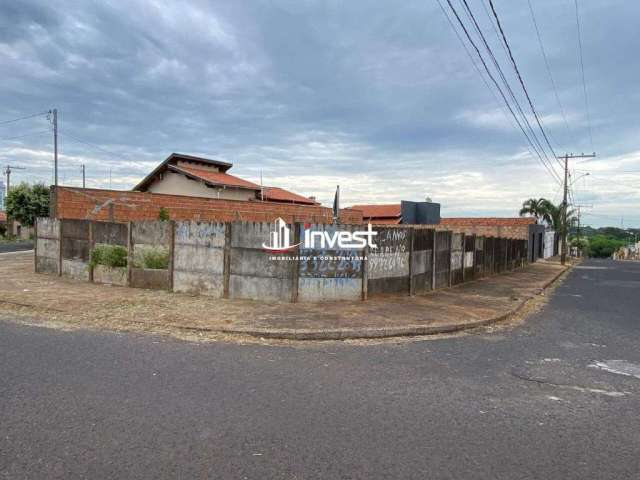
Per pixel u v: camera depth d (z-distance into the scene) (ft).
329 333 23.56
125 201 54.70
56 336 22.35
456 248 49.37
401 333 24.85
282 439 11.79
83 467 10.16
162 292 34.94
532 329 28.32
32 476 9.75
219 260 33.27
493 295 41.65
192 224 34.24
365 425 12.83
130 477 9.81
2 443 11.22
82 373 16.65
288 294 31.73
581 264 132.67
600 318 33.35
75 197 50.24
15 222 167.84
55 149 105.81
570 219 184.85
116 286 37.68
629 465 10.99
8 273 45.37
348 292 33.37
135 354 19.40
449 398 15.28
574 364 20.21
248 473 10.09
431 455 11.18
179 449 11.10
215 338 22.75
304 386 15.98
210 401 14.25
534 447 11.81
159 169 100.37
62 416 12.85
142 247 36.65
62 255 42.73
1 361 17.99
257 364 18.52
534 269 89.25
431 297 37.70
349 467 10.47
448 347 22.67
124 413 13.15
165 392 14.92
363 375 17.52
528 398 15.58
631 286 61.31
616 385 17.35
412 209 68.03
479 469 10.57
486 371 18.66
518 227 112.98
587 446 11.96
